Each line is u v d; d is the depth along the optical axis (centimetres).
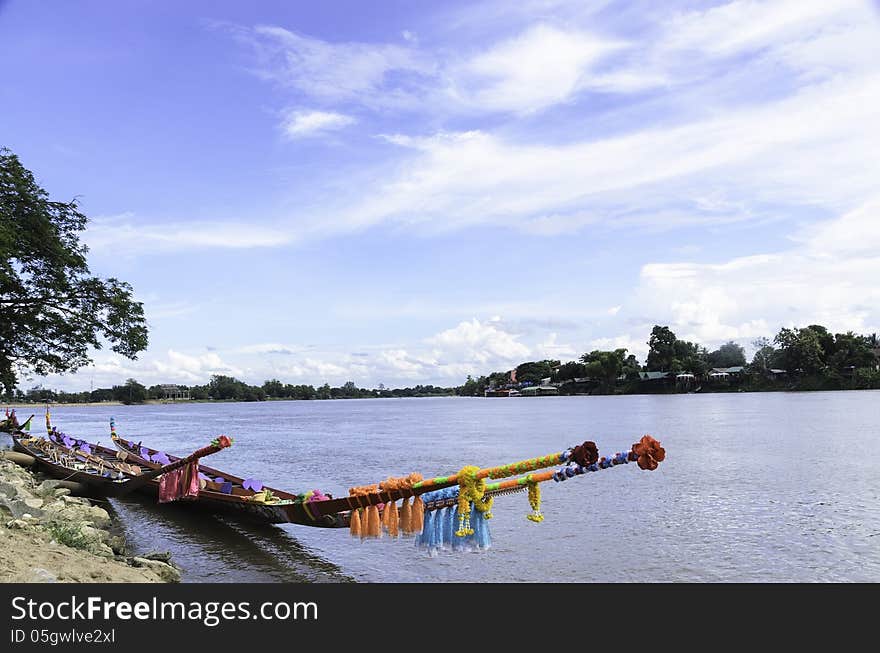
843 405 9019
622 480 2708
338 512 1456
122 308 3341
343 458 3909
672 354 18450
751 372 16850
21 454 3038
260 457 4084
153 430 7612
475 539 1143
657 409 9562
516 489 1108
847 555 1592
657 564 1519
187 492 1825
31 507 1572
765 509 2116
